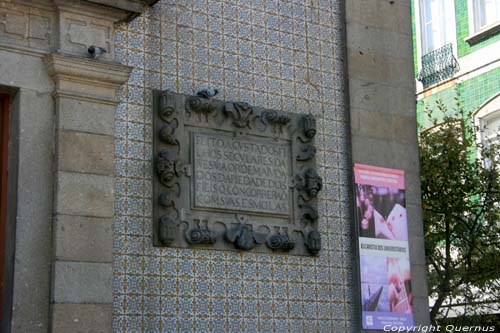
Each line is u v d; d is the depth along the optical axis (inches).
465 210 573.3
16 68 338.3
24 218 327.9
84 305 331.0
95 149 347.3
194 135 377.1
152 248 358.0
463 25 804.0
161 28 384.8
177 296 359.3
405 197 434.9
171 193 365.4
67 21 351.6
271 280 385.7
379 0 454.3
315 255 400.2
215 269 371.6
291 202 397.4
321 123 421.1
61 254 329.4
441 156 582.6
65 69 343.0
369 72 439.8
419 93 843.4
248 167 388.2
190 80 387.2
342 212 415.2
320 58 430.3
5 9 341.4
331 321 398.3
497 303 615.8
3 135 341.7
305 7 432.5
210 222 374.0
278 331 382.0
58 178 335.3
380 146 432.8
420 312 424.2
